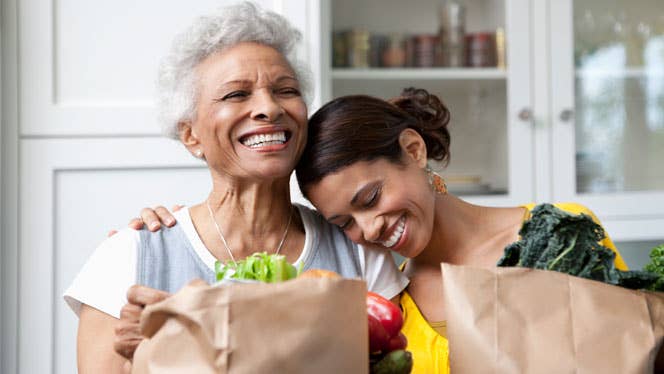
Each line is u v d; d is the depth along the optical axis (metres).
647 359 0.87
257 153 1.20
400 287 1.38
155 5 1.94
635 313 0.88
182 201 1.94
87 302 1.25
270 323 0.79
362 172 1.24
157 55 1.93
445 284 0.91
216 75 1.20
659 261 0.99
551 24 2.48
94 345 1.23
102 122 1.91
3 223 1.88
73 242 1.90
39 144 1.90
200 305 0.79
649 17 2.54
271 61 1.22
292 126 1.22
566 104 2.49
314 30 1.93
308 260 1.31
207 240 1.30
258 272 0.90
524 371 0.87
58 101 1.91
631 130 2.53
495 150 2.47
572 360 0.87
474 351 0.88
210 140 1.23
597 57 2.51
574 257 0.95
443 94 2.47
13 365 1.86
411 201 1.27
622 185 2.51
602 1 2.52
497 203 2.45
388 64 2.46
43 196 1.89
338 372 0.80
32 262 1.88
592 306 0.88
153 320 0.82
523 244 0.98
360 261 1.34
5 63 1.89
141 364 0.83
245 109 1.20
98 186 1.91
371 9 2.46
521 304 0.89
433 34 2.50
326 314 0.80
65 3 1.91
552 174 2.48
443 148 1.41
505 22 2.48
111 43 1.92
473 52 2.48
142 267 1.26
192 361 0.80
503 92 2.48
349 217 1.28
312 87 1.34
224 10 1.26
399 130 1.30
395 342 0.91
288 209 1.34
